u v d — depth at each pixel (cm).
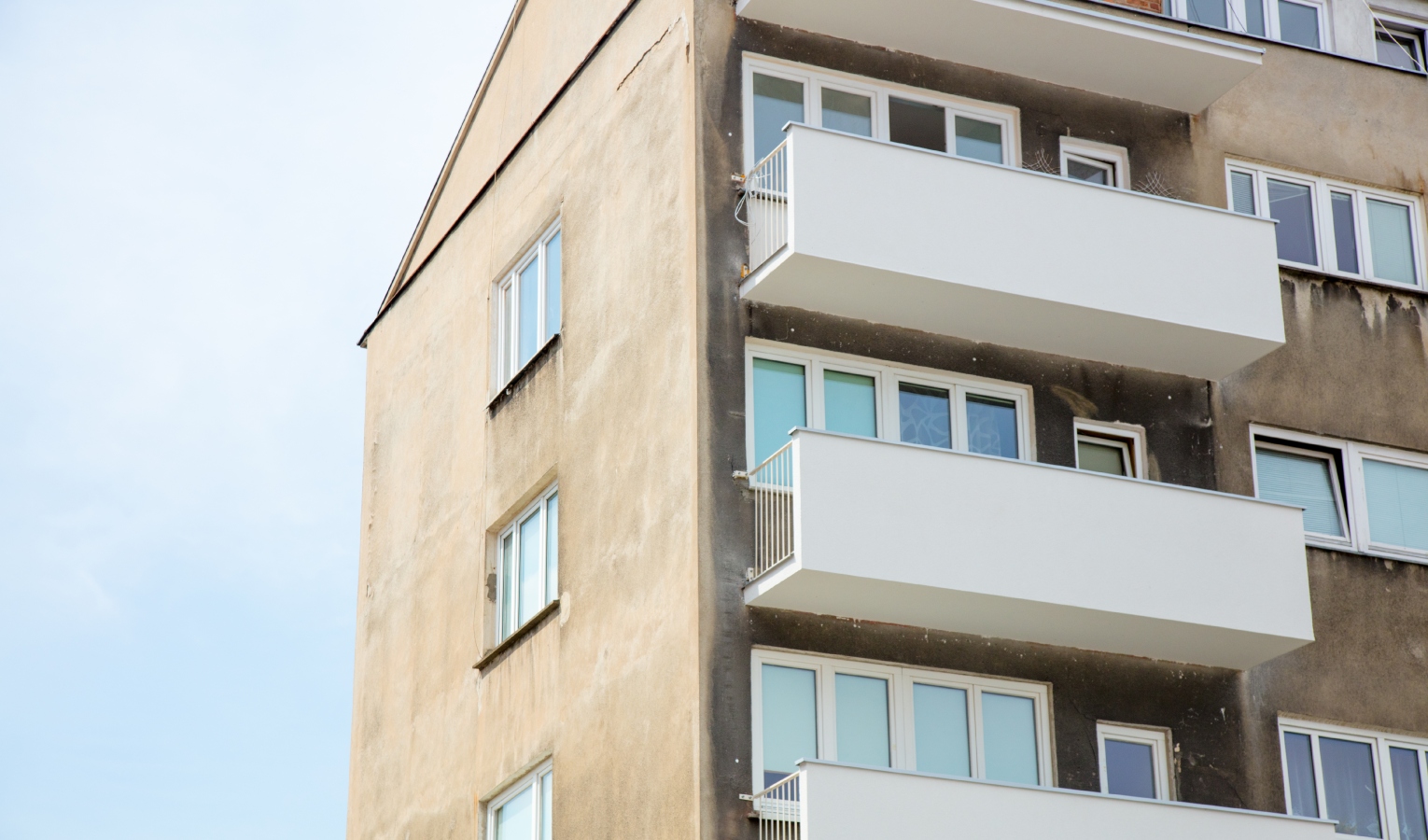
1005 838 1561
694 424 1727
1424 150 2195
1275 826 1652
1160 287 1844
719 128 1845
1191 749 1816
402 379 2481
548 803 1900
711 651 1655
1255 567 1767
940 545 1658
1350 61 2198
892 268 1742
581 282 2023
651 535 1770
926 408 1861
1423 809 1883
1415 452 2047
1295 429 2002
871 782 1538
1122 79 2042
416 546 2322
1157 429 1938
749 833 1608
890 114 1958
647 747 1705
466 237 2364
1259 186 2112
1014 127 2009
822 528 1627
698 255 1784
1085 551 1708
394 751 2269
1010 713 1780
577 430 1962
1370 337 2070
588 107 2091
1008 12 1920
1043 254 1805
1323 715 1878
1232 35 2111
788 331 1798
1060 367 1919
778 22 1919
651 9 1980
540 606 1995
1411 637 1941
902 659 1734
